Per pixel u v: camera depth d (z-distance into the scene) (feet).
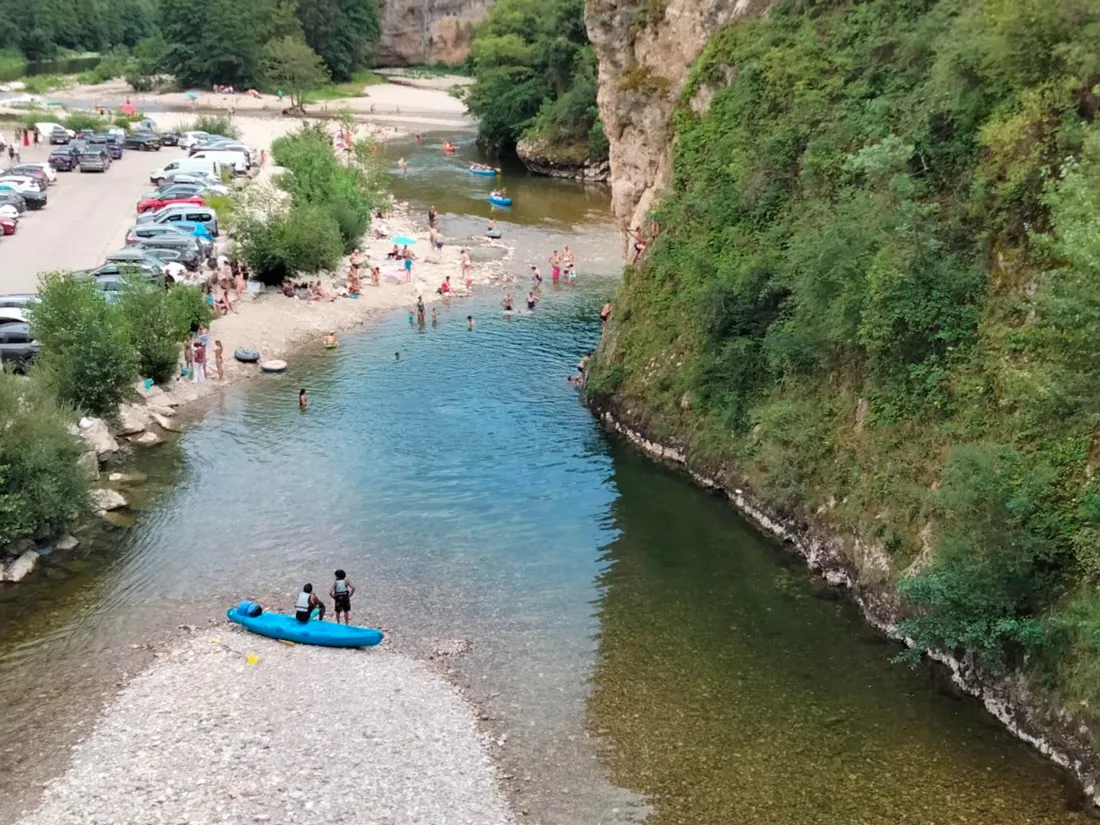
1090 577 68.13
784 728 71.51
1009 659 72.69
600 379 135.85
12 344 129.29
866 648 81.92
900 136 103.35
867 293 93.20
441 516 105.70
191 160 272.31
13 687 74.18
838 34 122.01
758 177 121.19
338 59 533.96
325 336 169.07
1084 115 81.92
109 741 67.10
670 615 86.94
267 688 73.67
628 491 113.19
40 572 92.32
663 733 70.85
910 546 83.66
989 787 65.21
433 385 147.74
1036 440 75.92
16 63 547.90
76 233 199.82
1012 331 81.15
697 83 135.95
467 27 604.90
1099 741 63.67
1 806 61.11
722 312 114.62
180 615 85.15
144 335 137.08
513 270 217.56
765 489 104.17
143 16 654.53
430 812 61.62
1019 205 84.84
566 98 333.83
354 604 87.51
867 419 94.22
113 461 117.50
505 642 82.07
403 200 285.84
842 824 61.72
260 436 126.72
